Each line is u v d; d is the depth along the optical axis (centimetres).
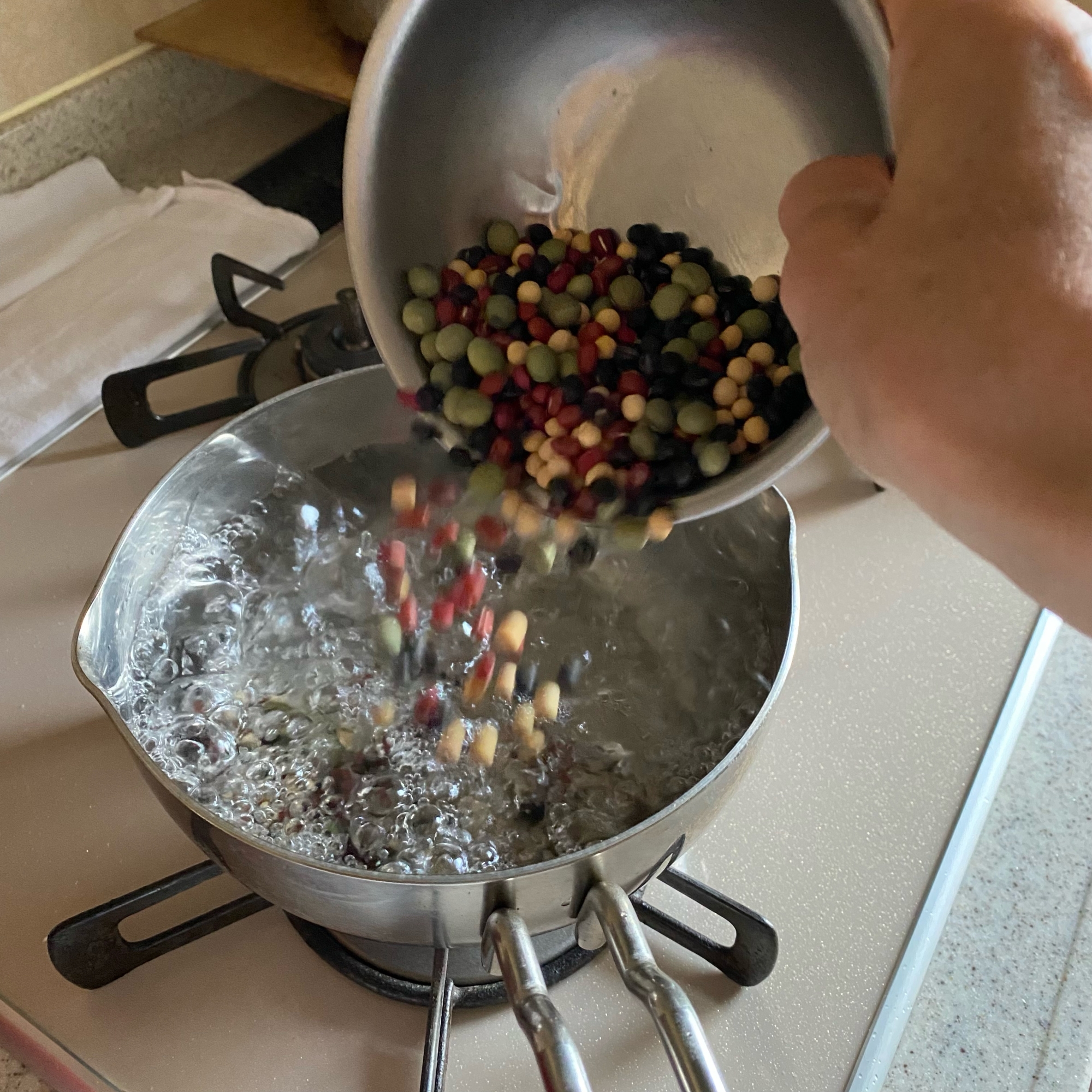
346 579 60
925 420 28
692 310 47
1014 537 27
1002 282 28
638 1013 43
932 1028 43
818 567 61
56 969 43
